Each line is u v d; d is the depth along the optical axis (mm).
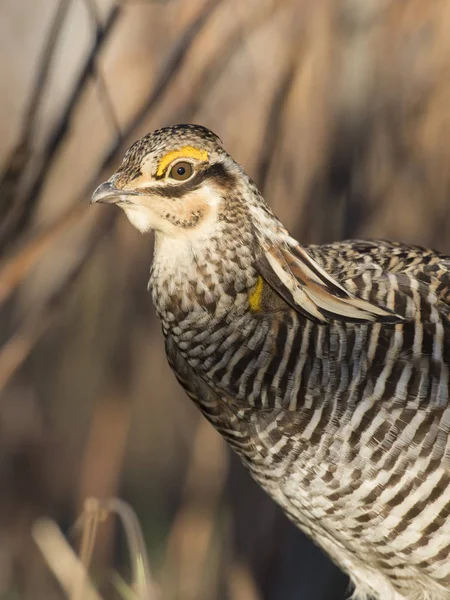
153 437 17234
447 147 11562
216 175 8531
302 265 8695
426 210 11711
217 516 14289
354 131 11586
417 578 9258
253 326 8750
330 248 9336
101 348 14695
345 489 8766
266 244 8664
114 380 13859
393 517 8781
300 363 8672
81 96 9797
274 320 8758
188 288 8727
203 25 9797
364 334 8586
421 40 11500
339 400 8609
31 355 16062
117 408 13867
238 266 8656
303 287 8656
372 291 8727
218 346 8812
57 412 16469
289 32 11266
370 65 11508
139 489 18078
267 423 8844
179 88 10953
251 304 8734
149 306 13641
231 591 12805
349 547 9258
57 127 9812
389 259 9086
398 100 11594
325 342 8641
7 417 16375
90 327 14414
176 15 11266
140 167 8484
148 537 17016
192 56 10891
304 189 11508
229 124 11758
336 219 11594
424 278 8820
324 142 11484
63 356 15594
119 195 8477
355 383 8578
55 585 15820
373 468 8648
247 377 8797
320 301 8609
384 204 11625
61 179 11539
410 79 11562
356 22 11438
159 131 8586
